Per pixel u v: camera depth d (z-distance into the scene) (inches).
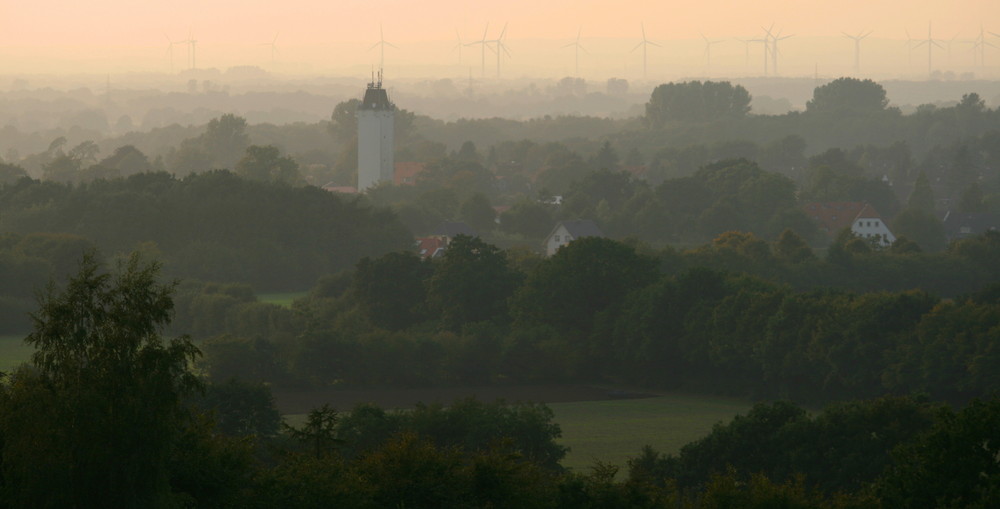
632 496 7391.7
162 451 5757.9
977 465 6688.0
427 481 7165.4
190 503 6240.2
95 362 5703.7
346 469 7460.6
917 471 6919.3
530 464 7736.2
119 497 5634.8
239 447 6929.1
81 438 5551.2
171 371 5890.8
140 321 5777.6
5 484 5639.8
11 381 5910.4
